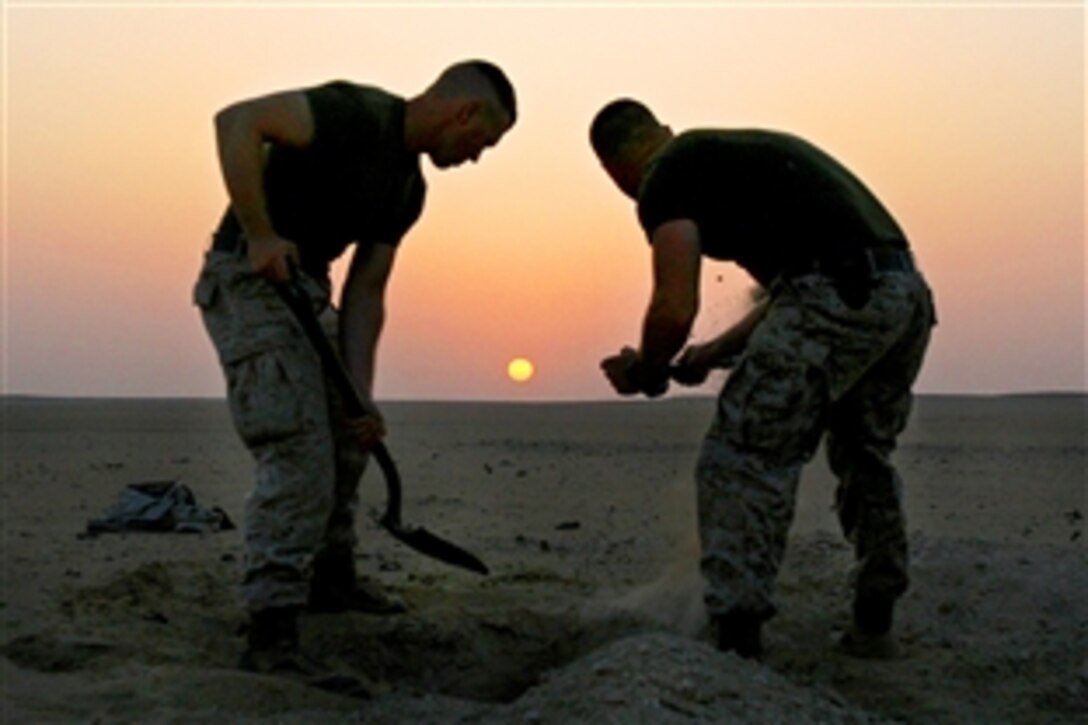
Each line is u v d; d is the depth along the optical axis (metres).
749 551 4.16
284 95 4.36
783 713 3.42
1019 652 4.79
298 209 4.49
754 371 4.17
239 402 4.38
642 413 46.78
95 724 3.75
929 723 4.07
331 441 4.47
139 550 7.54
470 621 5.12
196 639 4.91
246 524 4.39
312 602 5.28
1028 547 6.29
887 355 4.44
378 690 4.29
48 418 37.66
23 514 9.41
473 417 42.56
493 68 4.63
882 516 4.66
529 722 3.35
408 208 4.79
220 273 4.46
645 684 3.39
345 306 4.82
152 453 17.95
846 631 4.86
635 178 4.64
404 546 7.59
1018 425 28.75
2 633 4.93
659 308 4.18
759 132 4.34
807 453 4.25
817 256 4.17
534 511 9.72
